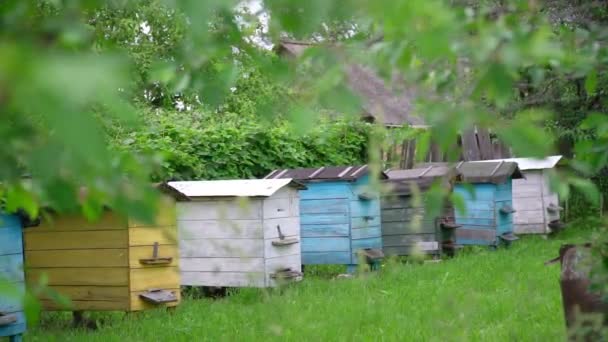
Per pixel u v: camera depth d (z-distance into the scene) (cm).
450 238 1302
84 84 70
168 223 719
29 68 69
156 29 1092
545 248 1362
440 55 114
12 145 107
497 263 1133
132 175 136
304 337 658
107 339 731
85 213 133
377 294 880
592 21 434
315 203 1163
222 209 289
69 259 837
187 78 192
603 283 416
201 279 1005
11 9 111
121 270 815
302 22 112
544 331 623
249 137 1347
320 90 139
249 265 973
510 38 150
